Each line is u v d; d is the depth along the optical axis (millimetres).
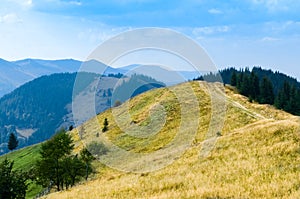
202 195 19047
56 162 53344
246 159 25859
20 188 51906
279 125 31469
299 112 107812
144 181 24781
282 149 25828
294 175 20719
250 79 123312
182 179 23562
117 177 30078
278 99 111625
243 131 33188
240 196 18250
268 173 21984
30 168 88312
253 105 92125
